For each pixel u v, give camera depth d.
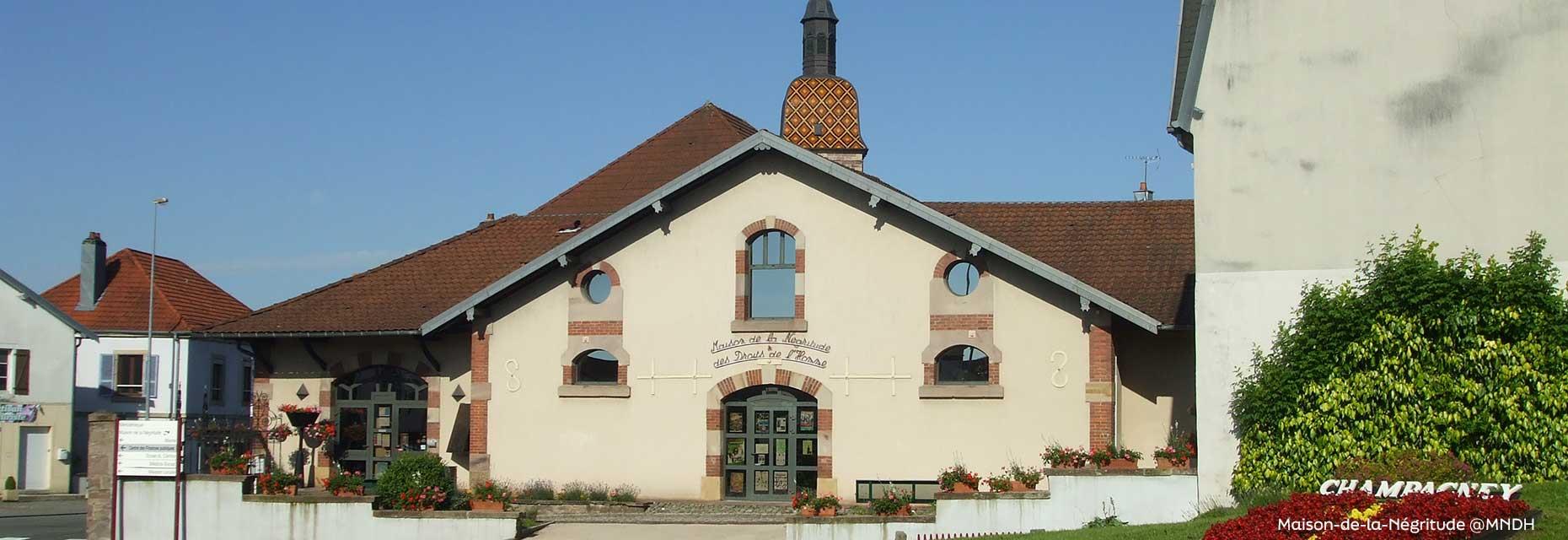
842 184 26.69
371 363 29.19
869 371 26.25
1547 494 17.64
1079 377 25.28
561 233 31.72
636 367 27.22
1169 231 28.61
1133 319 24.52
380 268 31.17
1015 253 25.14
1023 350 25.59
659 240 27.38
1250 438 20.86
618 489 27.00
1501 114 20.44
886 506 22.53
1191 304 25.89
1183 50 24.22
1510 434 19.64
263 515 24.25
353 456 29.31
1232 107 21.44
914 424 25.98
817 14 36.34
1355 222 20.80
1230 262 21.23
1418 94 20.77
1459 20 20.72
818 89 35.59
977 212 30.23
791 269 26.98
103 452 25.00
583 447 27.28
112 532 24.83
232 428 27.77
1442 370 20.02
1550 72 20.31
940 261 26.14
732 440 27.09
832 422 26.30
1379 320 20.31
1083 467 22.12
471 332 28.47
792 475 26.73
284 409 28.45
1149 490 21.58
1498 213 20.30
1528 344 19.70
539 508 25.92
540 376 27.59
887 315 26.27
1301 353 20.61
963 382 26.03
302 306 29.97
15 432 43.78
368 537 23.69
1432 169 20.61
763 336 26.78
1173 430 25.66
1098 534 18.83
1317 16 21.23
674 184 26.73
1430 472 18.70
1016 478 22.95
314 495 24.09
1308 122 21.12
